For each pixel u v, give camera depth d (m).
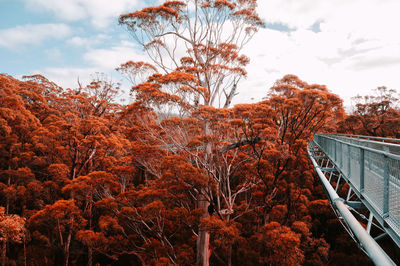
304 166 21.69
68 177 21.20
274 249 11.75
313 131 20.80
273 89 15.96
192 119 12.77
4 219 10.41
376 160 4.21
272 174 17.70
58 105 28.56
